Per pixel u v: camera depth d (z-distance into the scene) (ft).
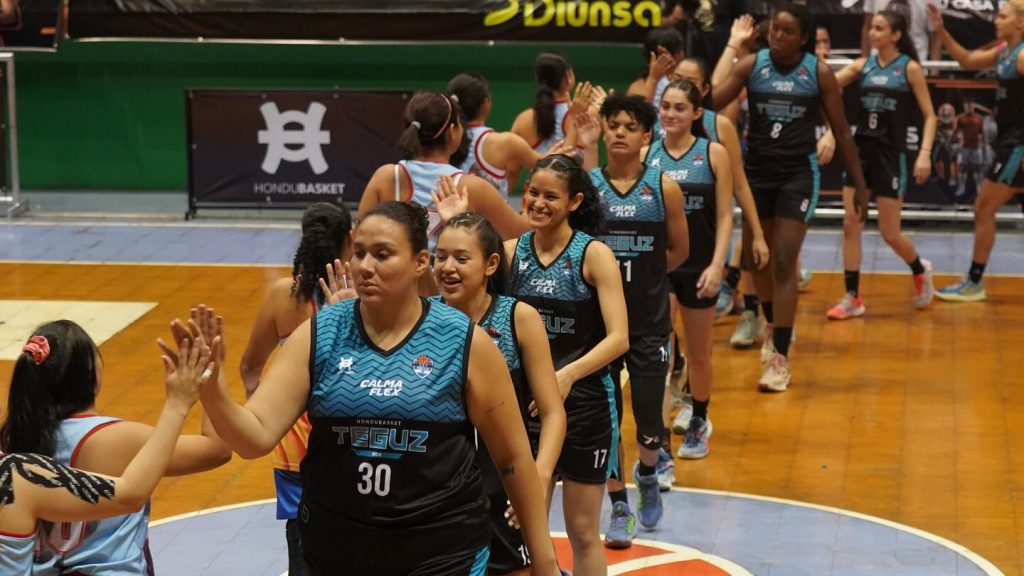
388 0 64.69
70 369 17.29
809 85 39.93
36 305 49.42
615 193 29.04
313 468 15.70
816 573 27.86
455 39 64.85
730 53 44.47
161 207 66.95
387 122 62.13
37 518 16.53
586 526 24.34
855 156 41.45
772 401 39.47
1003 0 61.41
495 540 21.80
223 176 63.31
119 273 54.24
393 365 15.46
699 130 34.14
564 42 64.13
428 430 15.38
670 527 30.45
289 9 65.00
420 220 15.71
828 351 44.29
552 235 24.09
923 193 60.70
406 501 15.44
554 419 20.02
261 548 29.32
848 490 32.68
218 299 50.37
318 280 22.72
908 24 61.72
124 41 69.77
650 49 41.27
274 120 62.64
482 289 20.88
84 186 71.51
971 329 46.62
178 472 17.97
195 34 65.62
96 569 17.44
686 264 33.50
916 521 30.73
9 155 66.33
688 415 37.29
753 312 45.03
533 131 42.52
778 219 40.16
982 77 60.23
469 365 15.58
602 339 24.35
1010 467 34.14
